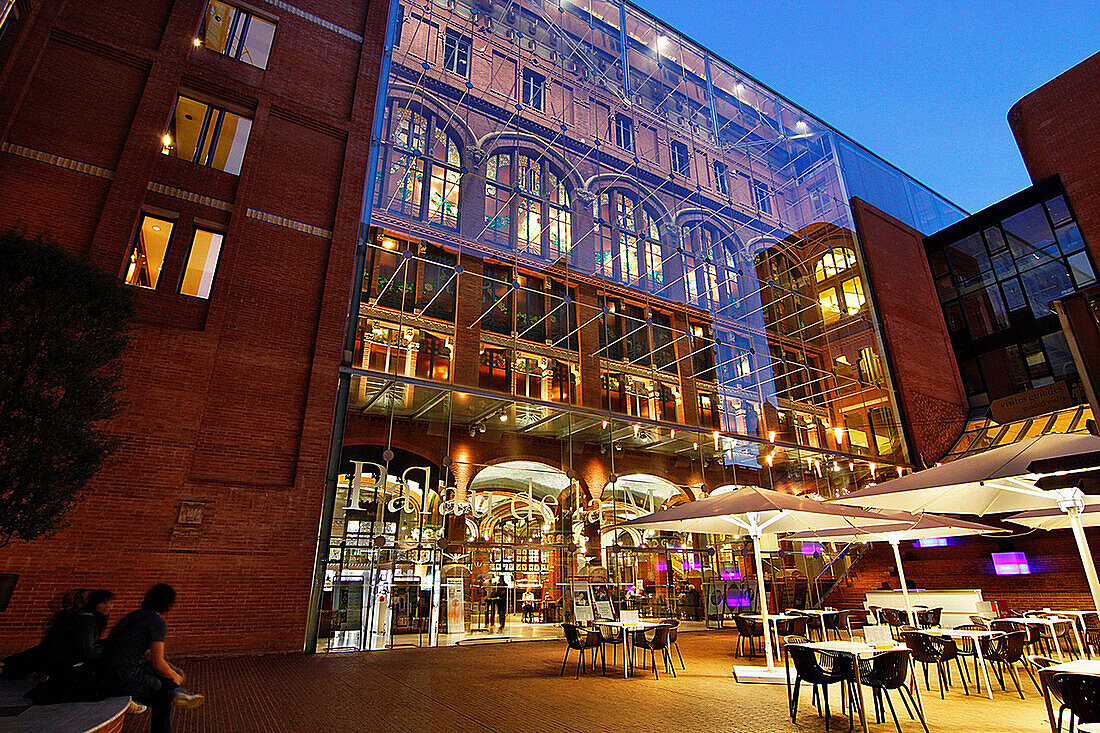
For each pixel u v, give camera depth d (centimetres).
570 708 769
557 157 2459
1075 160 2614
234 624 1163
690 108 3061
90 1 1431
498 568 1611
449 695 841
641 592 1848
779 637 1348
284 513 1270
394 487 1513
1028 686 968
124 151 1342
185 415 1238
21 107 1283
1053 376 2600
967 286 3050
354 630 1332
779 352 2700
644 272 2509
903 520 1177
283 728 656
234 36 1611
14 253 746
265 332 1384
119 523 1120
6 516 682
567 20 2822
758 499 1045
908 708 736
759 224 2981
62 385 750
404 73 2133
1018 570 1958
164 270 1334
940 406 2803
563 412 1873
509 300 2045
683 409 2248
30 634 1005
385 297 1712
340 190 1583
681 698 838
